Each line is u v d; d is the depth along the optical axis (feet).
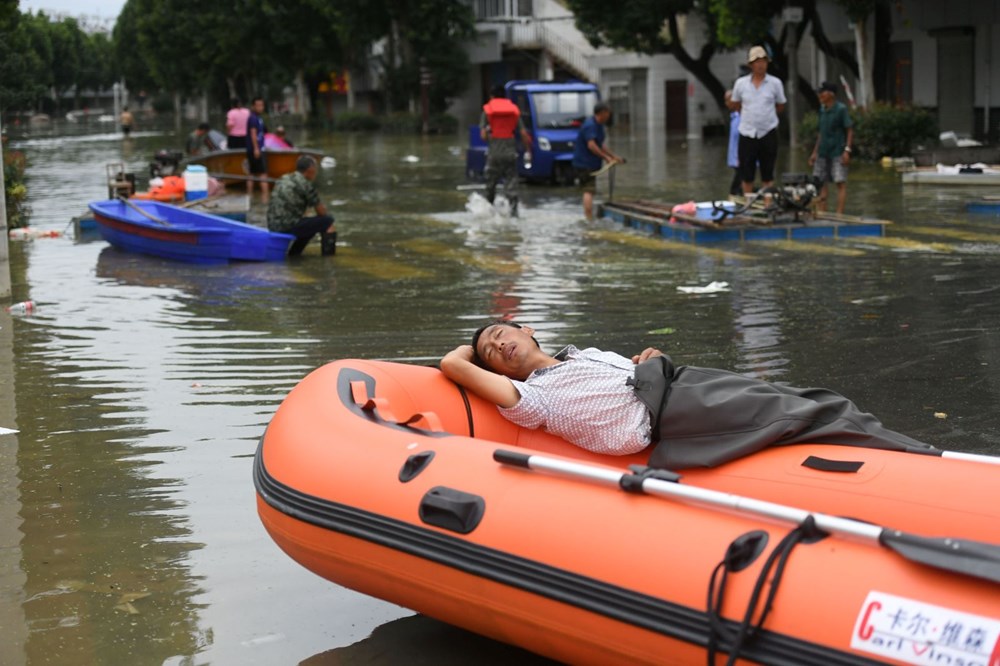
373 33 165.99
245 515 15.85
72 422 20.30
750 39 94.43
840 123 45.21
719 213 42.88
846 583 8.82
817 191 43.96
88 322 29.40
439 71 165.07
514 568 10.36
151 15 242.17
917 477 12.09
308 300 32.12
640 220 46.70
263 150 73.77
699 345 24.90
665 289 32.19
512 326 15.01
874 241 40.42
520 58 168.25
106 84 451.94
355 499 11.69
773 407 13.09
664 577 9.55
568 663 10.61
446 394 14.32
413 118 162.50
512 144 53.36
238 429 19.67
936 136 80.74
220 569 14.16
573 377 13.91
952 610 8.30
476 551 10.63
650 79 143.64
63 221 55.98
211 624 12.72
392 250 42.65
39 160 110.42
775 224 42.68
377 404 13.19
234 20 196.13
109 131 206.18
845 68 105.60
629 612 9.62
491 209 54.34
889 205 51.57
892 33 97.14
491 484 11.03
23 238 48.57
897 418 19.34
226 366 24.20
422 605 11.39
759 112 44.65
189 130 203.41
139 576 13.93
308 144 133.28
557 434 14.10
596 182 69.56
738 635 8.92
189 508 16.11
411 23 162.50
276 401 21.36
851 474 12.35
